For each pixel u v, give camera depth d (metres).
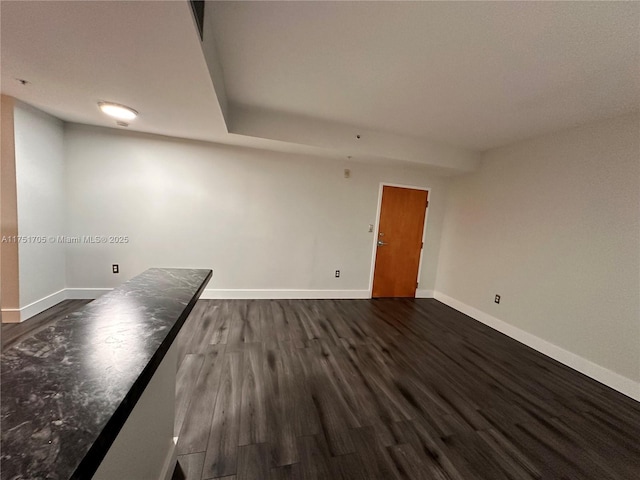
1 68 1.65
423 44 1.66
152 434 1.04
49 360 0.56
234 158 3.55
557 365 2.64
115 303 0.91
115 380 0.52
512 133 3.02
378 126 3.17
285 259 3.90
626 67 1.72
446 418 1.80
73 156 3.08
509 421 1.82
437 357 2.62
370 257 4.29
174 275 1.29
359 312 3.68
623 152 2.34
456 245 4.24
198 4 1.27
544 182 2.97
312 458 1.43
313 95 2.47
